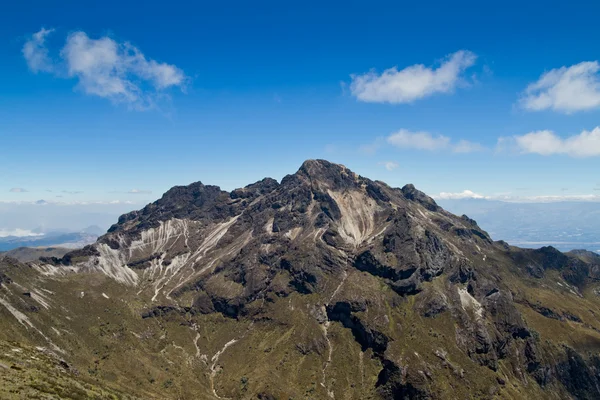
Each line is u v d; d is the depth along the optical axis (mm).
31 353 178000
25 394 112812
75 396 127875
